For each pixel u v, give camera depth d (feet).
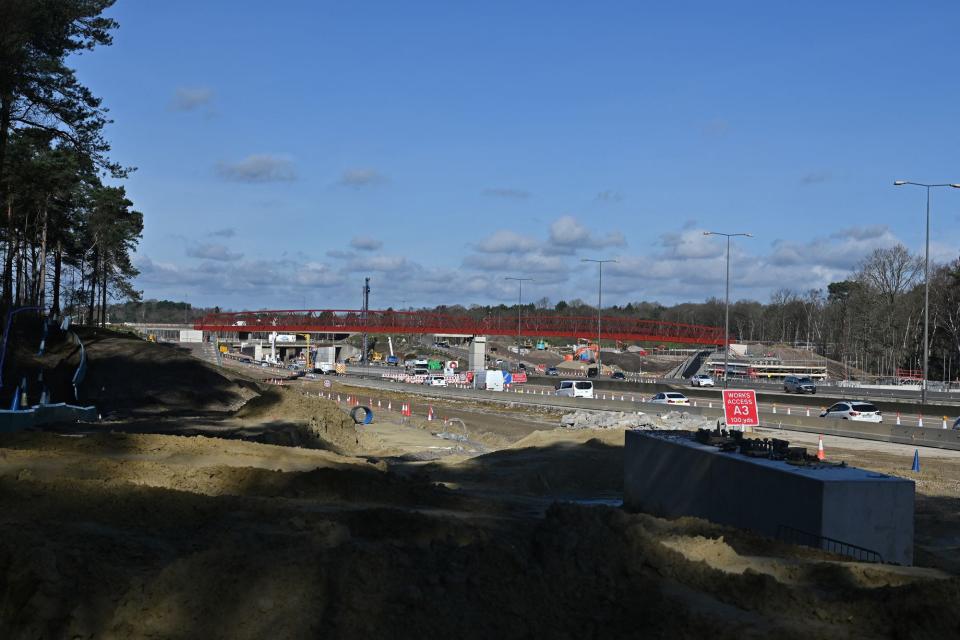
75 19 142.51
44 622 30.09
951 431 123.75
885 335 379.35
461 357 606.55
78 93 144.56
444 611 30.94
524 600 32.50
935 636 30.37
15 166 155.22
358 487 61.31
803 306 559.79
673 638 30.19
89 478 56.18
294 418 130.82
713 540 43.34
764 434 144.46
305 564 32.58
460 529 44.34
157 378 174.40
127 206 307.37
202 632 29.71
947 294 333.62
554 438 117.08
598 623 31.50
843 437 142.00
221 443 79.05
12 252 198.18
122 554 36.11
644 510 67.31
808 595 34.37
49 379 156.46
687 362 460.55
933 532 66.54
